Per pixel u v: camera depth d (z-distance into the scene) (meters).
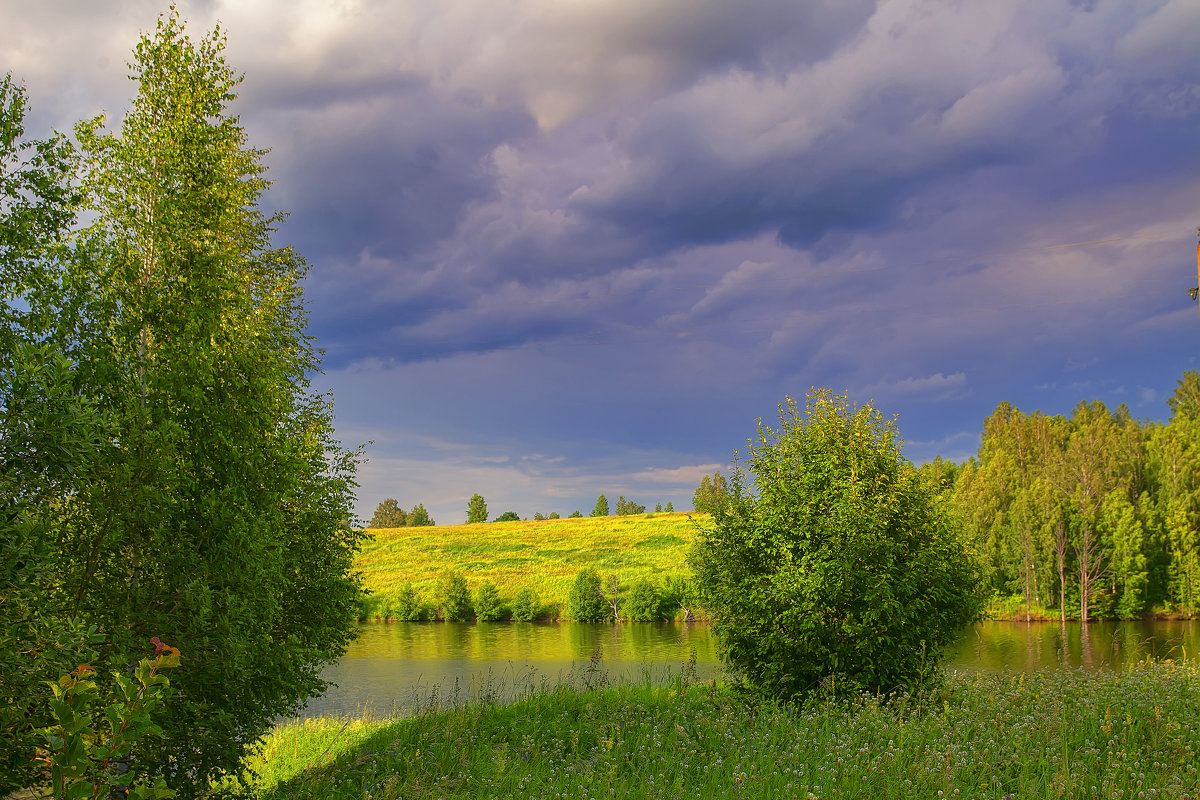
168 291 10.48
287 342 17.14
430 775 8.03
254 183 20.28
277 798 9.11
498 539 114.38
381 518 190.88
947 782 6.15
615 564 90.44
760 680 12.43
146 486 8.84
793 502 12.62
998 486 85.94
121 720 3.44
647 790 6.70
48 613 8.00
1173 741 7.20
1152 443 90.62
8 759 6.27
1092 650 40.28
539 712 11.52
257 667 10.84
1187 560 69.00
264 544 10.32
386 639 55.59
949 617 12.16
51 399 6.50
